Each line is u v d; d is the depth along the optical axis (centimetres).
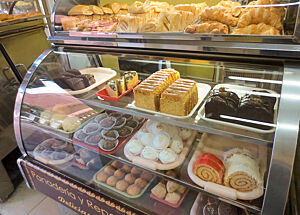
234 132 93
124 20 119
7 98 222
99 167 153
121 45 120
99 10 144
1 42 222
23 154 162
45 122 149
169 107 110
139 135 140
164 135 131
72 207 154
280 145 78
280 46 81
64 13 145
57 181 147
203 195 124
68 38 137
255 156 104
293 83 80
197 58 105
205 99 116
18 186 236
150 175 141
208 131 99
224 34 92
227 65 98
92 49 134
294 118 77
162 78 122
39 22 260
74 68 154
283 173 78
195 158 116
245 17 93
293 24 83
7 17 232
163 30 110
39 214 204
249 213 109
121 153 137
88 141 148
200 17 107
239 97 98
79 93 143
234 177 100
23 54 240
